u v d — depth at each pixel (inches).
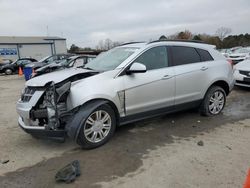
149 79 189.9
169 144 176.2
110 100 173.3
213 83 231.5
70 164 144.8
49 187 128.6
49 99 162.7
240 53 801.6
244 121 223.8
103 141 175.0
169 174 137.0
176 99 208.7
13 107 300.8
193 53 222.8
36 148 175.3
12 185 131.1
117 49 214.4
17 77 802.8
